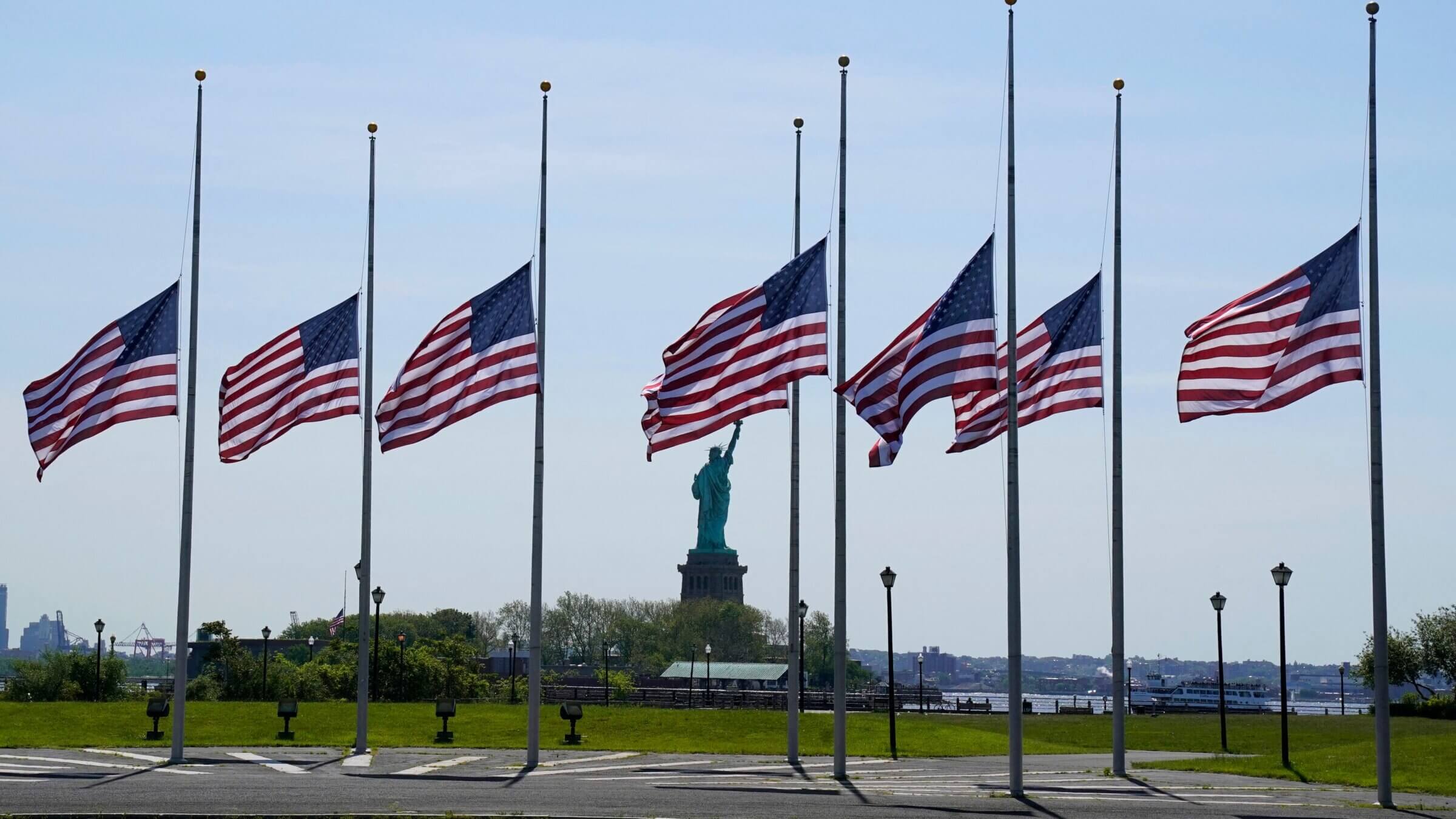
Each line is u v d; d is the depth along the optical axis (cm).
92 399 7769
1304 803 6469
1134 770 8494
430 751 8981
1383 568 6612
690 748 9788
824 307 7612
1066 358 7700
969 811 5859
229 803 5731
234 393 8125
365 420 8581
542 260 7912
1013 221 7031
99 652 14988
